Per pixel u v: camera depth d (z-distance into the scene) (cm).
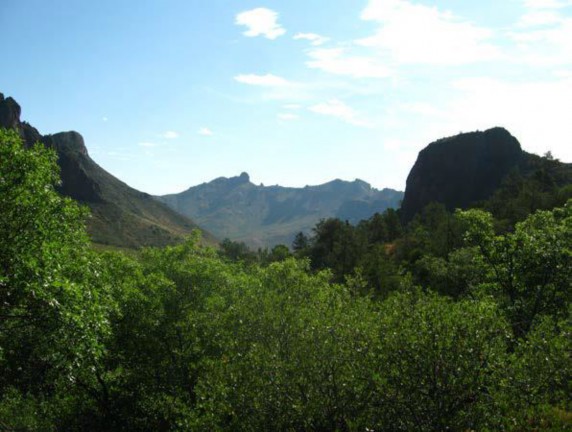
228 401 1391
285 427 1302
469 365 1135
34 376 2259
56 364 1683
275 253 12038
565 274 2230
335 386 1280
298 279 2080
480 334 1159
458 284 4100
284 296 1777
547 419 1245
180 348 2291
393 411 1218
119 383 2402
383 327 1301
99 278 1930
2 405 2388
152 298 2305
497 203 10031
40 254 1577
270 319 1590
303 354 1382
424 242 8350
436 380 1158
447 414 1144
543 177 11681
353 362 1273
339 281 7912
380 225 13412
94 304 1644
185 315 2350
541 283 2306
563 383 1248
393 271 6750
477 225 2569
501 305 2294
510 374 1175
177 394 2153
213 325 2133
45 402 2473
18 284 1465
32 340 1844
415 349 1160
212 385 1485
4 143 1692
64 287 1502
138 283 2380
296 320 1547
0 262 1535
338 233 10575
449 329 1178
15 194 1616
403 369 1174
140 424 2372
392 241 12369
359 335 1345
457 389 1145
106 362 2358
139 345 2334
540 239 2359
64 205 1875
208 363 1727
